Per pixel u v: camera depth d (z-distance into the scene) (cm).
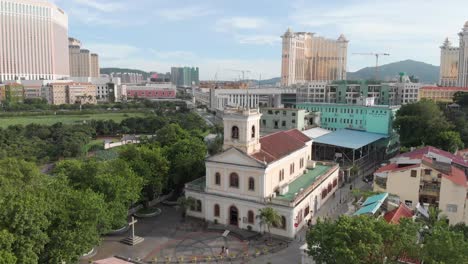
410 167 6338
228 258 5597
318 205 7506
